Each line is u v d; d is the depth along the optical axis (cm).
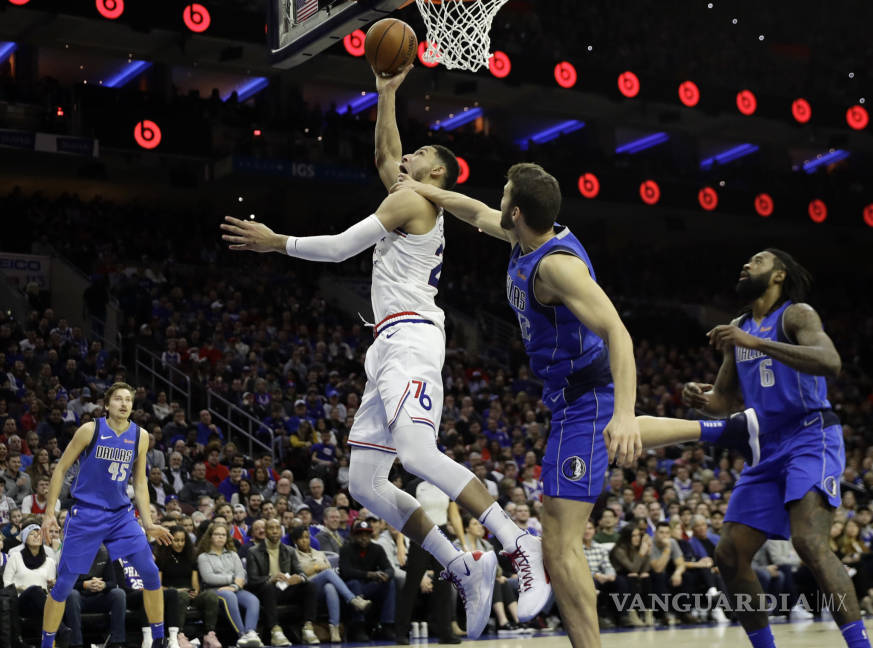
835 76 2578
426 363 381
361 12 502
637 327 2158
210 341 1544
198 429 1237
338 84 2291
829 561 389
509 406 1545
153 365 1448
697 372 1983
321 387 1513
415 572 806
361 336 1825
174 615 750
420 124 2297
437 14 545
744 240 2677
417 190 396
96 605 750
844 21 2759
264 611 811
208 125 1928
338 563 902
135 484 630
